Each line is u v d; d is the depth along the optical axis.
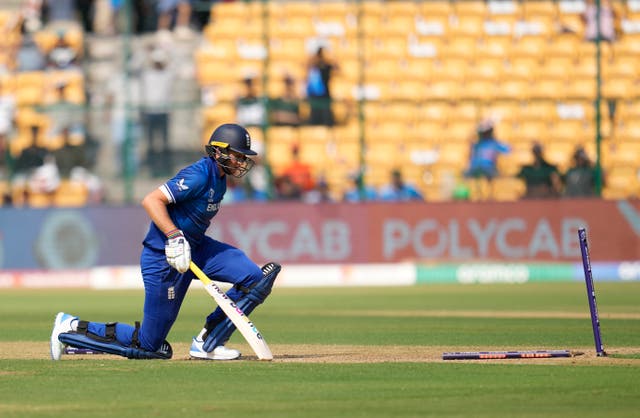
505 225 74.88
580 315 48.12
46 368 27.67
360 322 45.31
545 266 75.00
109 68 83.31
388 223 74.38
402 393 23.36
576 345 34.81
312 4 87.50
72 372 26.83
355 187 76.56
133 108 74.69
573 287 68.88
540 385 24.41
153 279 28.38
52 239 73.62
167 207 28.33
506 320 45.69
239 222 73.75
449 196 76.88
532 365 27.95
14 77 82.38
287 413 20.88
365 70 83.88
